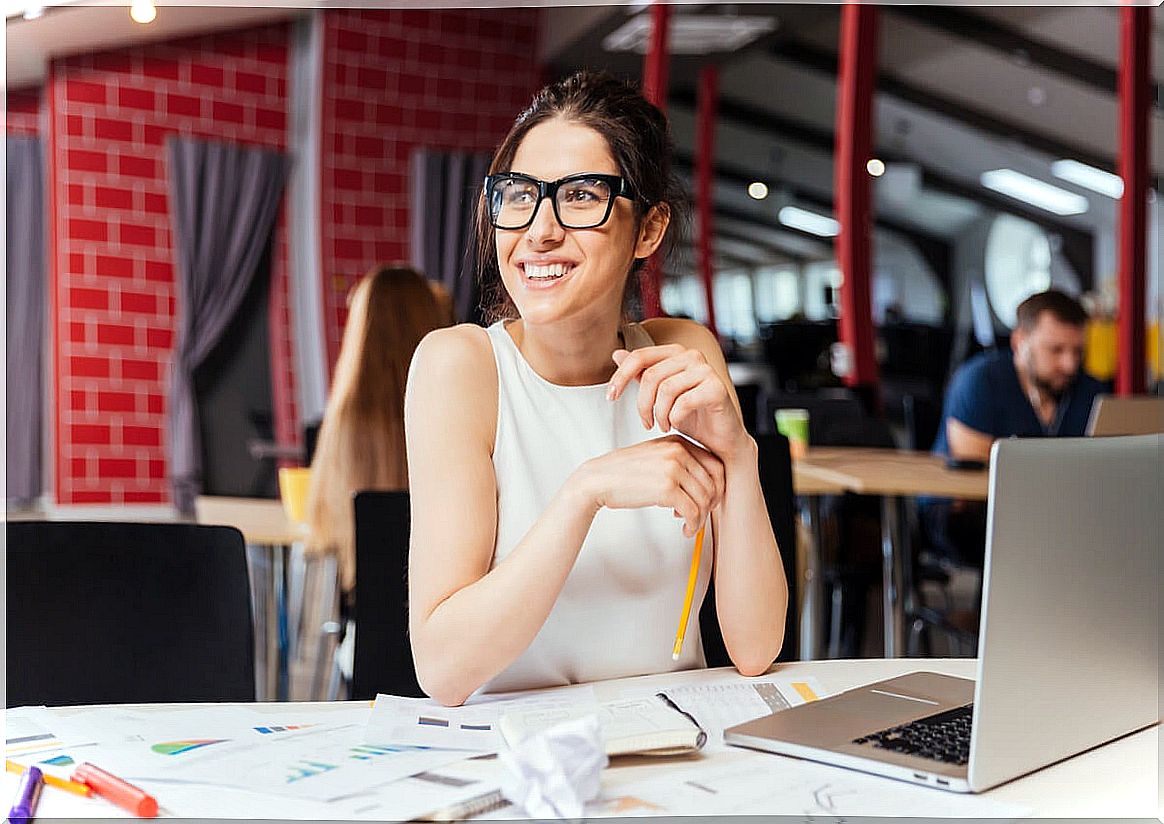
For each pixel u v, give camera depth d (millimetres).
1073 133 10344
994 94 10062
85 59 8289
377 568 1798
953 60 9625
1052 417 3998
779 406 4484
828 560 4059
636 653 1465
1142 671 1171
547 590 1275
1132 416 3361
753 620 1432
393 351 2719
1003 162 11203
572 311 1380
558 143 1397
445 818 926
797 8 7832
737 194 11742
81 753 1096
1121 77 5648
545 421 1480
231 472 8664
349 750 1099
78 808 955
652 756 1097
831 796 996
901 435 8227
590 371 1511
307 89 8938
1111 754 1106
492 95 9531
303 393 8922
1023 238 11547
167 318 8562
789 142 11594
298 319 8945
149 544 1587
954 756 1059
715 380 1301
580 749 956
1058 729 1070
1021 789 1016
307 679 4227
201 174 8602
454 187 9375
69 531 1558
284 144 8906
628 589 1446
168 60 8508
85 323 8359
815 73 10469
